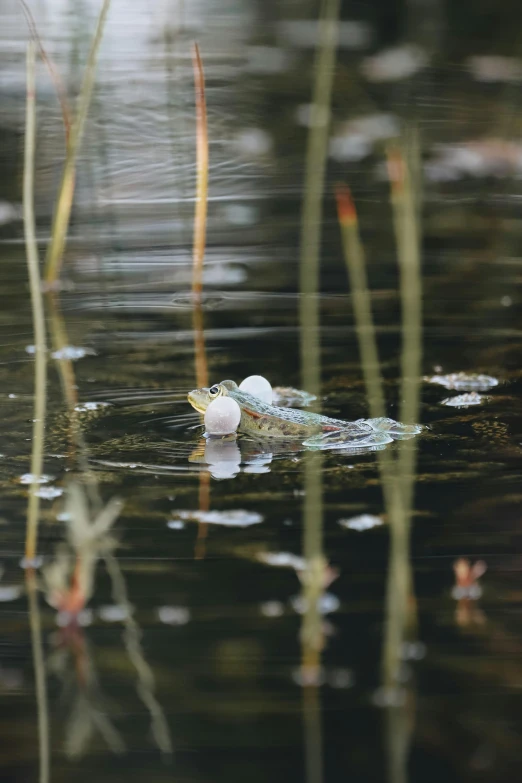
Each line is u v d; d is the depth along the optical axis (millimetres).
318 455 7738
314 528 6426
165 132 18438
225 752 4480
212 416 8117
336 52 22781
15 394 9188
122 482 7227
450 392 9102
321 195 15531
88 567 5664
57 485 7180
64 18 24109
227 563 6016
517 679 4926
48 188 15961
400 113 19219
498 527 6395
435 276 12461
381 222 14492
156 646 5258
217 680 4984
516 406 8734
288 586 5758
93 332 11062
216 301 12070
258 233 14305
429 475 7254
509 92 20188
